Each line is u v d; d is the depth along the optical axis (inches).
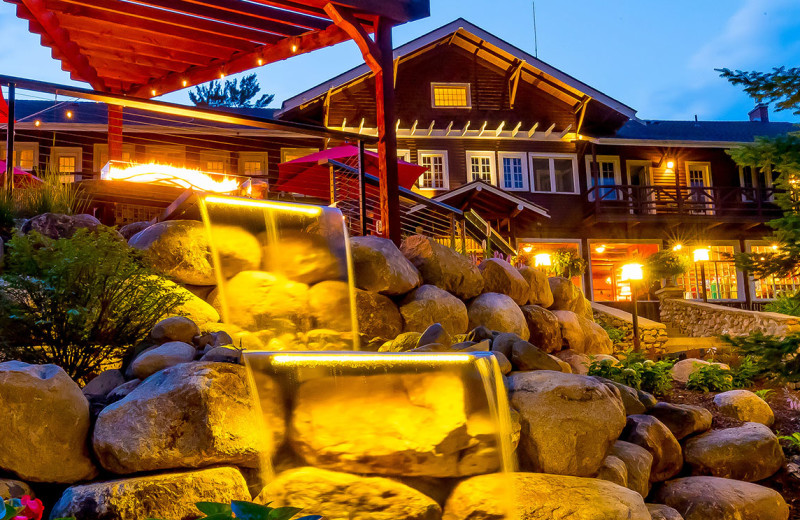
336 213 301.1
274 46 414.3
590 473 221.5
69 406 157.1
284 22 379.9
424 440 188.2
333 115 873.5
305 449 176.9
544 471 215.8
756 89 368.8
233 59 434.0
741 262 384.5
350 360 186.7
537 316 374.0
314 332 281.0
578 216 962.1
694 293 974.4
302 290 285.3
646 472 246.5
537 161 959.6
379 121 353.1
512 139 940.6
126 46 418.3
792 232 370.9
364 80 882.8
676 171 965.2
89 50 425.1
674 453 271.7
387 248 310.5
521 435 220.1
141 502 148.6
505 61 942.4
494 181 935.0
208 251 274.4
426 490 185.6
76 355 201.6
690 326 721.0
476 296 358.6
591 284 956.0
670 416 288.7
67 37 406.3
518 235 942.4
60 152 826.8
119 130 453.1
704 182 1013.2
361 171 351.3
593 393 229.3
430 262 339.3
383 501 179.3
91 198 320.8
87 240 209.8
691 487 255.6
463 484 192.1
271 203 288.7
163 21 378.9
